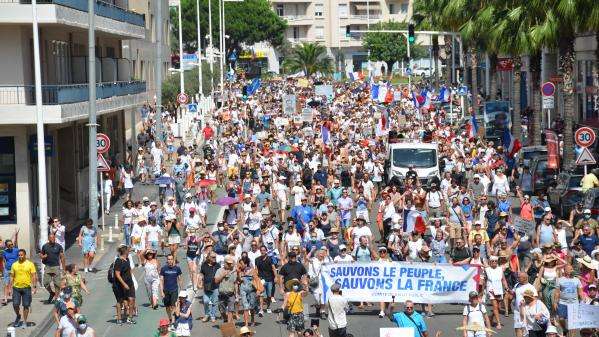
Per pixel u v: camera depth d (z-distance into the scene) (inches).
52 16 1839.3
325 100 5157.5
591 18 2219.5
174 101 4360.2
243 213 1745.8
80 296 1253.1
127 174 2384.4
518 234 1384.1
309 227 1445.6
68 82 2293.3
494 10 2906.0
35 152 1902.1
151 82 4220.0
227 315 1219.9
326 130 2923.2
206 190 2142.0
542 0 2406.5
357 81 7086.6
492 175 2127.2
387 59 7765.8
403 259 1396.4
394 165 2340.1
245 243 1437.0
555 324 1088.8
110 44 2810.0
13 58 1872.5
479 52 4180.6
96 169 1846.7
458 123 3563.0
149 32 4178.2
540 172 2191.2
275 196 1998.0
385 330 956.0
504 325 1229.1
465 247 1352.1
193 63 5487.2
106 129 2731.3
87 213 2370.8
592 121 2906.0
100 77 2449.6
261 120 4052.7
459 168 2281.0
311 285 1429.6
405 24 7834.6
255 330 1226.6
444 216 1705.2
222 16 5472.4
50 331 1298.0
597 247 1307.8
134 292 1295.5
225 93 5206.7
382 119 3065.9
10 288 1469.0
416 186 1959.9
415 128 3280.0
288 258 1263.5
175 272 1248.2
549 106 2432.3
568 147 2337.6
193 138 3631.9
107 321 1309.1
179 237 1668.3
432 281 1277.1
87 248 1648.6
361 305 1346.0
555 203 2005.4
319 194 1818.4
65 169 2247.8
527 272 1295.5
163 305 1389.0
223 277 1213.7
